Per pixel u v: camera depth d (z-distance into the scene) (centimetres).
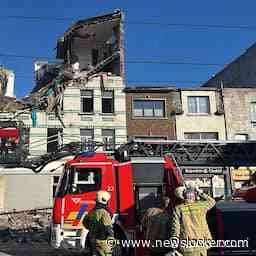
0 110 3416
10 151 1900
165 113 3588
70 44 4312
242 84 4406
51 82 3875
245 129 3638
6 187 3272
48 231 2262
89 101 3578
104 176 1321
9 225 2589
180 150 1720
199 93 3656
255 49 4209
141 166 1356
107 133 3516
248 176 3356
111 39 4209
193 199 721
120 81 3609
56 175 3309
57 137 3419
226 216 962
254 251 950
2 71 4381
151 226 915
